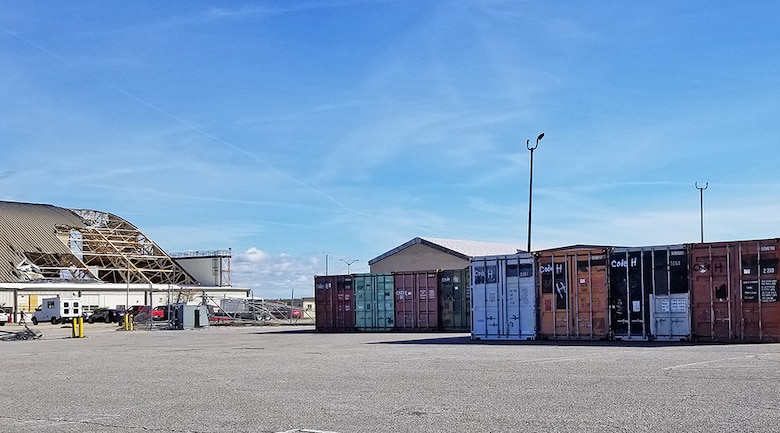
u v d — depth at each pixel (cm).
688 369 1508
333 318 4506
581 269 2825
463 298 4019
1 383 1605
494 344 2677
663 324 2625
